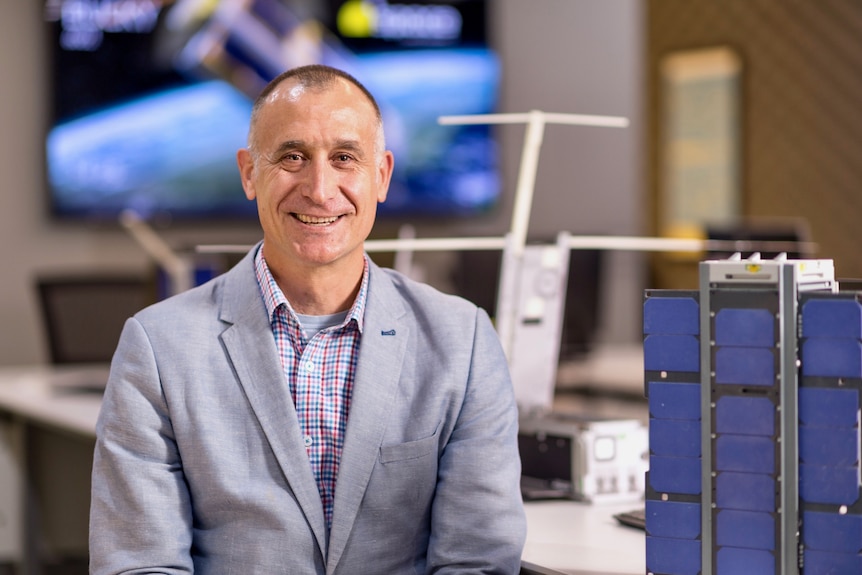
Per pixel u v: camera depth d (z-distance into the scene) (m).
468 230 5.89
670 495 1.39
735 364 1.34
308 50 5.53
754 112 5.49
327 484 1.63
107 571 1.55
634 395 3.61
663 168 5.87
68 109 5.23
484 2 5.81
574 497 2.04
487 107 5.84
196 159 5.39
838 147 5.21
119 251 5.38
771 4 5.42
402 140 5.71
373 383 1.64
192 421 1.59
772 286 1.32
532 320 2.46
